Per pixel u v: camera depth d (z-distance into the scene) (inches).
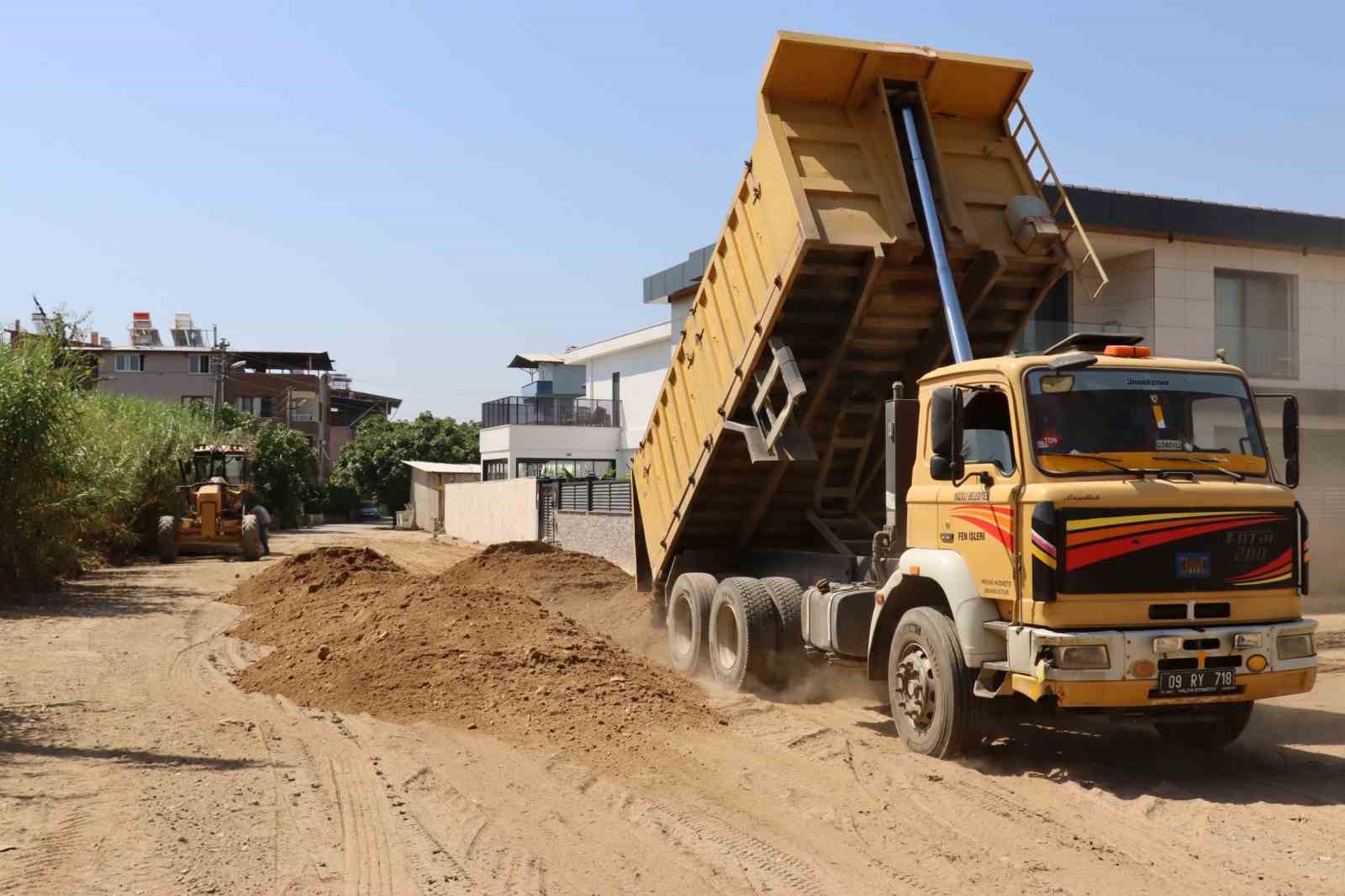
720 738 326.6
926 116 372.5
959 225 362.9
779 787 272.8
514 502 1429.6
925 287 379.6
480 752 305.4
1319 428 787.4
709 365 437.4
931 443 300.2
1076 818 249.4
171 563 1073.5
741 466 447.8
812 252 353.7
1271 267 794.2
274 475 2313.0
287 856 217.3
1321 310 806.5
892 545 341.7
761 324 383.6
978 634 288.7
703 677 446.6
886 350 399.2
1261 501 282.7
